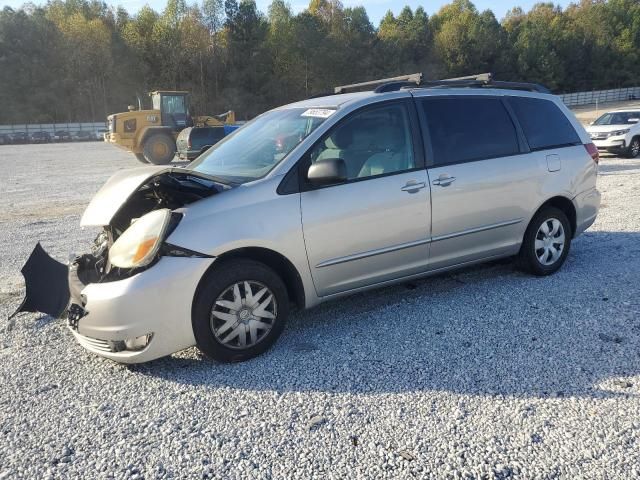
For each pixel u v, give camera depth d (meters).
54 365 3.78
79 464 2.70
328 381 3.44
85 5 76.50
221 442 2.84
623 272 5.32
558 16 98.75
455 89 4.83
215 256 3.54
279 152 4.10
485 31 83.25
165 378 3.55
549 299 4.67
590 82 91.00
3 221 9.39
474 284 5.12
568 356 3.63
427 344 3.90
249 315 3.72
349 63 74.56
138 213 4.09
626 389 3.20
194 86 69.56
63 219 9.47
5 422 3.09
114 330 3.37
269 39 72.69
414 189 4.31
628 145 16.48
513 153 4.96
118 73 65.81
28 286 4.16
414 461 2.63
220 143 4.96
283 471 2.59
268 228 3.72
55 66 63.66
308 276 3.95
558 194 5.21
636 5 96.81
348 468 2.60
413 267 4.46
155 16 71.94
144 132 20.78
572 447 2.70
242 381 3.48
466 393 3.23
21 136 43.75
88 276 3.87
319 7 81.06
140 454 2.76
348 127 4.18
